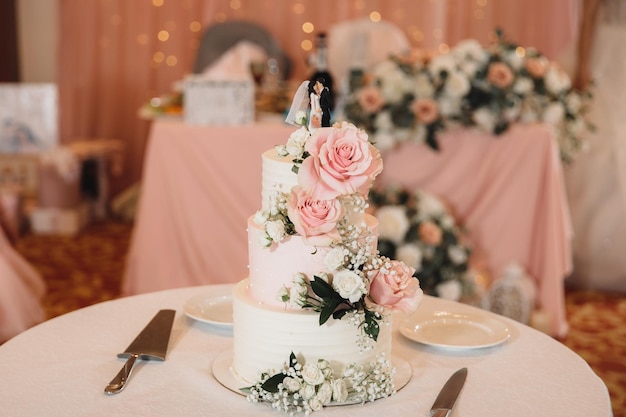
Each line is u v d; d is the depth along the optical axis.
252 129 3.61
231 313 1.83
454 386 1.45
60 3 5.84
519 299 3.54
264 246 1.38
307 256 1.38
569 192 4.46
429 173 3.62
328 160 1.33
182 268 3.70
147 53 5.87
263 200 1.46
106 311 1.85
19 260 3.46
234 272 3.69
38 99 6.00
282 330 1.39
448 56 3.54
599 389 1.47
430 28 5.55
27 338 1.67
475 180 3.59
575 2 5.12
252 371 1.44
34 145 6.02
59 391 1.42
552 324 3.57
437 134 3.56
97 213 5.84
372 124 3.56
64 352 1.60
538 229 3.59
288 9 5.62
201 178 3.64
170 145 3.63
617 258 4.38
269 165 1.42
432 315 1.84
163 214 3.69
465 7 5.54
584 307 4.17
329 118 1.51
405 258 3.49
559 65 4.58
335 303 1.34
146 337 1.64
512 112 3.47
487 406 1.39
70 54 5.91
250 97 3.75
